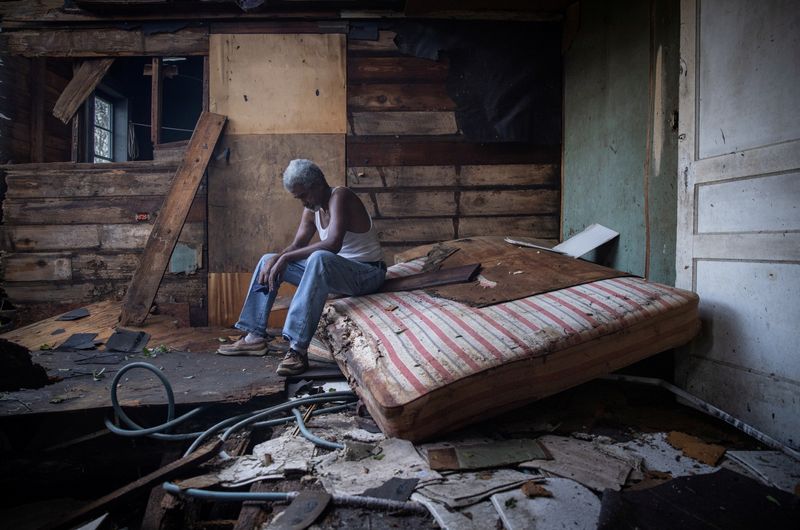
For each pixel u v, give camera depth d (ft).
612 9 10.98
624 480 5.29
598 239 10.85
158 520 5.29
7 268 13.07
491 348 6.51
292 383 8.36
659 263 9.37
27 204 13.10
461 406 6.19
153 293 12.13
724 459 5.95
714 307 7.63
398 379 6.22
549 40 13.38
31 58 13.43
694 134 8.05
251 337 9.93
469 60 13.39
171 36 13.38
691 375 8.05
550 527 4.48
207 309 13.24
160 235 12.32
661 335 7.39
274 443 6.55
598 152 11.62
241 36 13.29
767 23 6.68
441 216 13.53
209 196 13.17
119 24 13.32
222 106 13.25
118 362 9.37
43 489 7.21
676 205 8.87
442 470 5.50
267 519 4.97
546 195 13.64
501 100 13.34
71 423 7.48
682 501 4.93
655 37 9.45
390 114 13.43
